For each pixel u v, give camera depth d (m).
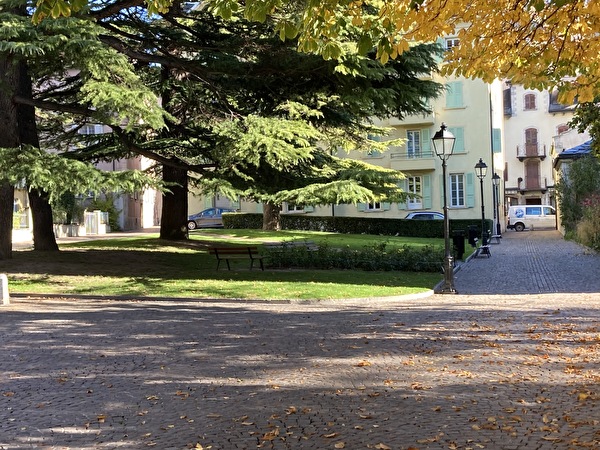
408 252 22.75
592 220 30.95
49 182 16.83
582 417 5.79
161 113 17.48
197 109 22.88
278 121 19.22
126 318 12.74
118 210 51.06
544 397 6.50
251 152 18.91
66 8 5.97
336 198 19.42
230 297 16.30
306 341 9.92
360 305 15.01
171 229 30.33
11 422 5.96
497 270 23.20
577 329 10.62
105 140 24.95
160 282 18.73
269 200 20.80
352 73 17.97
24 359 8.83
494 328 10.95
